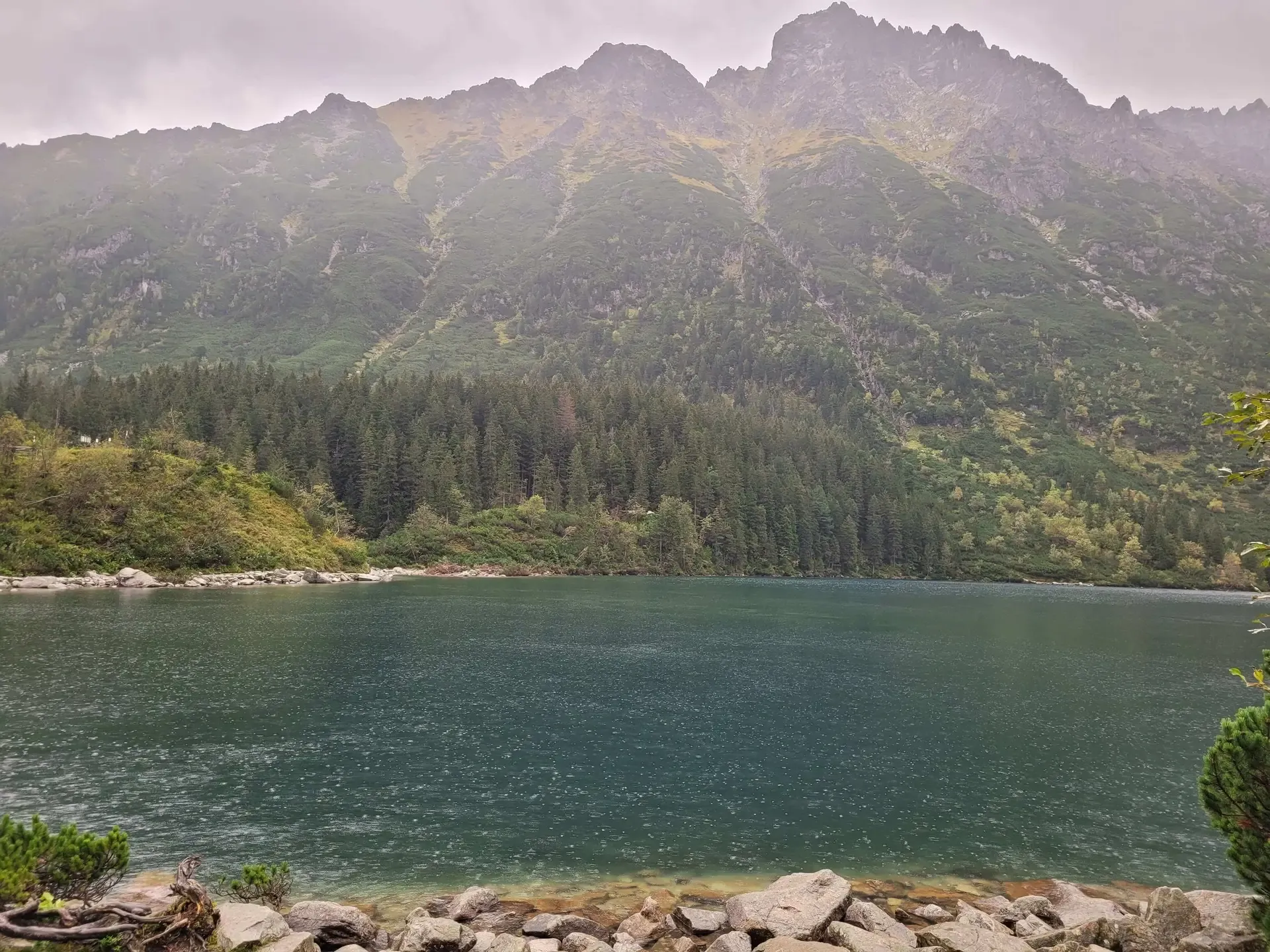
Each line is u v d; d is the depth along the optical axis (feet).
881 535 608.19
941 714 126.11
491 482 509.35
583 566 467.52
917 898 61.93
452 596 293.84
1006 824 79.20
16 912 34.27
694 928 52.47
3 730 96.78
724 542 533.55
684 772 91.71
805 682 147.33
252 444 440.45
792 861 68.39
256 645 162.61
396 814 74.95
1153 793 90.12
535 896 59.06
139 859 61.93
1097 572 613.52
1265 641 231.71
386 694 124.57
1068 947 47.34
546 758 94.63
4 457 283.59
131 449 333.62
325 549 369.09
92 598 231.09
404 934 47.42
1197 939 46.57
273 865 62.08
